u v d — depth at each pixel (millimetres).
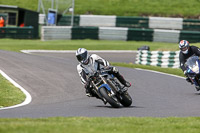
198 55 39906
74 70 55719
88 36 118125
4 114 26469
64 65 60312
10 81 42656
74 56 85062
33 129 17516
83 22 131625
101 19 130875
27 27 114875
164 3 159000
